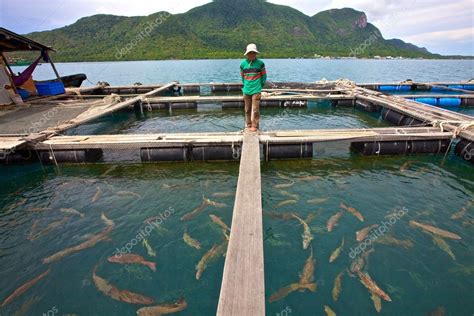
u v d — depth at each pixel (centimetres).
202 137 841
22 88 1509
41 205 602
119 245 475
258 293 286
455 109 1526
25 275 413
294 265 427
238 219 415
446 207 573
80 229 519
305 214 555
